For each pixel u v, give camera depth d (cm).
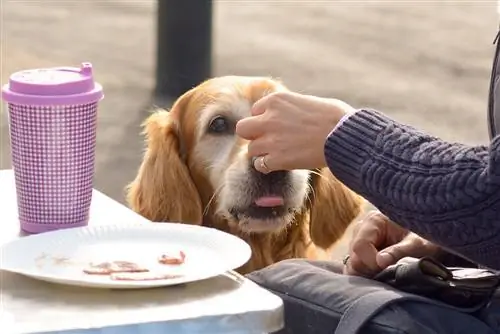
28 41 877
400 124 183
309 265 205
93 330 150
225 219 296
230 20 997
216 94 298
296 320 187
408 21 1006
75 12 1008
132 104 714
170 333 154
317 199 304
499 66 202
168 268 173
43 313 156
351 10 1052
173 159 302
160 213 302
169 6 730
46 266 173
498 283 187
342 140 184
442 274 188
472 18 1022
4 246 180
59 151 198
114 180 559
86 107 199
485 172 165
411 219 174
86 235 188
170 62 738
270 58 853
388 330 169
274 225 281
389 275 195
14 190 235
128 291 167
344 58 864
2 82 736
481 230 166
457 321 173
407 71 830
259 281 197
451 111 727
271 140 198
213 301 162
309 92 757
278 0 1087
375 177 178
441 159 171
